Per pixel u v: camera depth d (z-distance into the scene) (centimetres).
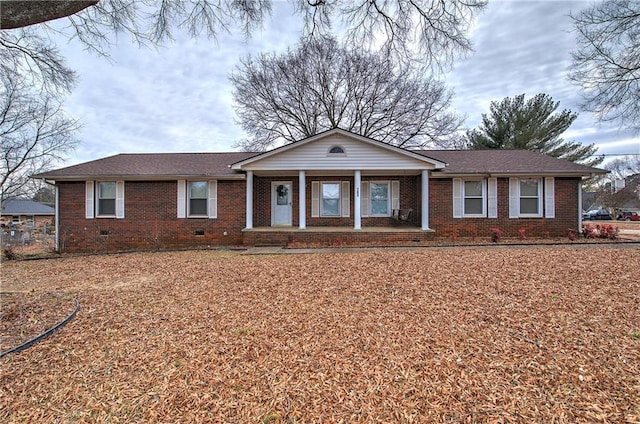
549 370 298
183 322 443
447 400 262
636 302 468
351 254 977
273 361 331
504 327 396
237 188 1365
